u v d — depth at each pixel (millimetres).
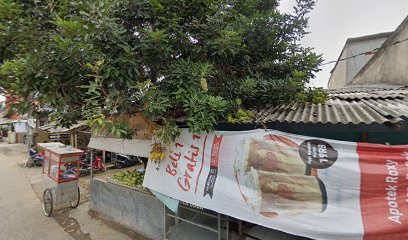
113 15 3326
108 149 5844
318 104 4008
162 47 3156
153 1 3281
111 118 3414
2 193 8438
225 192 3533
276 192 3137
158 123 4195
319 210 2814
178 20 3484
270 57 4891
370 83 7703
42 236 5316
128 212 5508
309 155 2969
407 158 2486
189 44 3590
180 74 3287
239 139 3555
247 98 4199
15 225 5871
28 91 2926
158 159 4277
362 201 2627
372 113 3100
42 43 3146
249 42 4402
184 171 4039
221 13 3529
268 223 3119
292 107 3959
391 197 2512
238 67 4594
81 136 12766
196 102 3213
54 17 3332
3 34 2889
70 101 3379
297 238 3855
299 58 4504
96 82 2758
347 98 4301
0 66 3146
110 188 6004
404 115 2822
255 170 3332
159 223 4805
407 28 5699
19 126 25453
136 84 3133
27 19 3008
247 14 4602
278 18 4340
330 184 2793
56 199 6168
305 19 4625
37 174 11320
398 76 6113
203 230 4551
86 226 5750
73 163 6945
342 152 2791
